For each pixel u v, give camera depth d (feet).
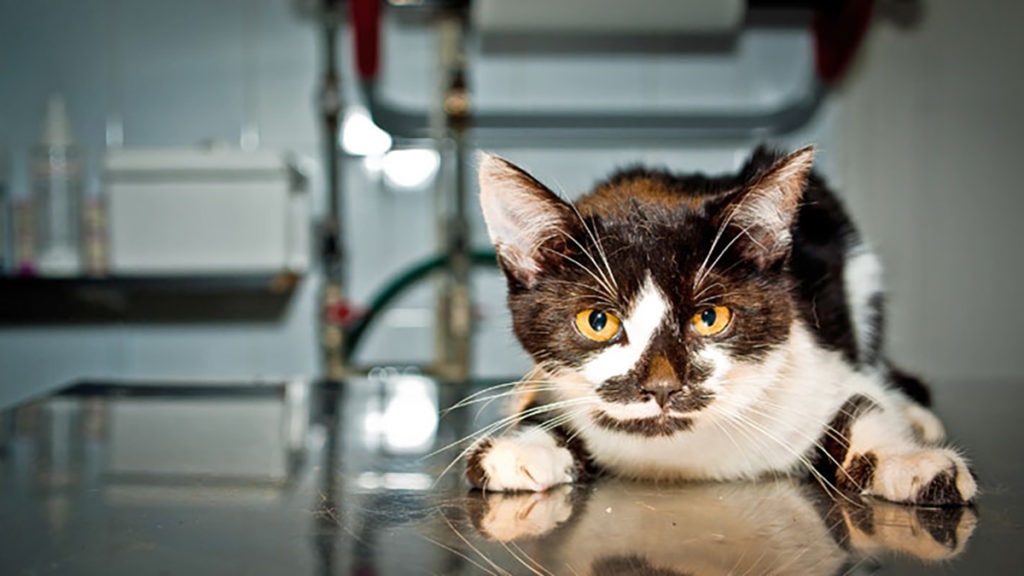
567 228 1.42
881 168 2.82
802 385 1.43
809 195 1.59
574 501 1.33
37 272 2.65
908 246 2.84
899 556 1.12
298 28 2.81
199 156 2.58
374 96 2.69
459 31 2.41
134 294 2.82
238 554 1.14
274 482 1.42
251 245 2.61
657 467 1.43
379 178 2.79
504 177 1.42
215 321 2.84
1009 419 1.83
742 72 2.81
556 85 2.81
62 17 2.82
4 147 2.81
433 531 1.21
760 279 1.42
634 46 2.80
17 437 1.73
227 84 2.82
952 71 2.81
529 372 1.56
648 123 2.77
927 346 2.84
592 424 1.42
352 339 2.56
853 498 1.31
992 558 1.11
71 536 1.20
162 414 1.95
